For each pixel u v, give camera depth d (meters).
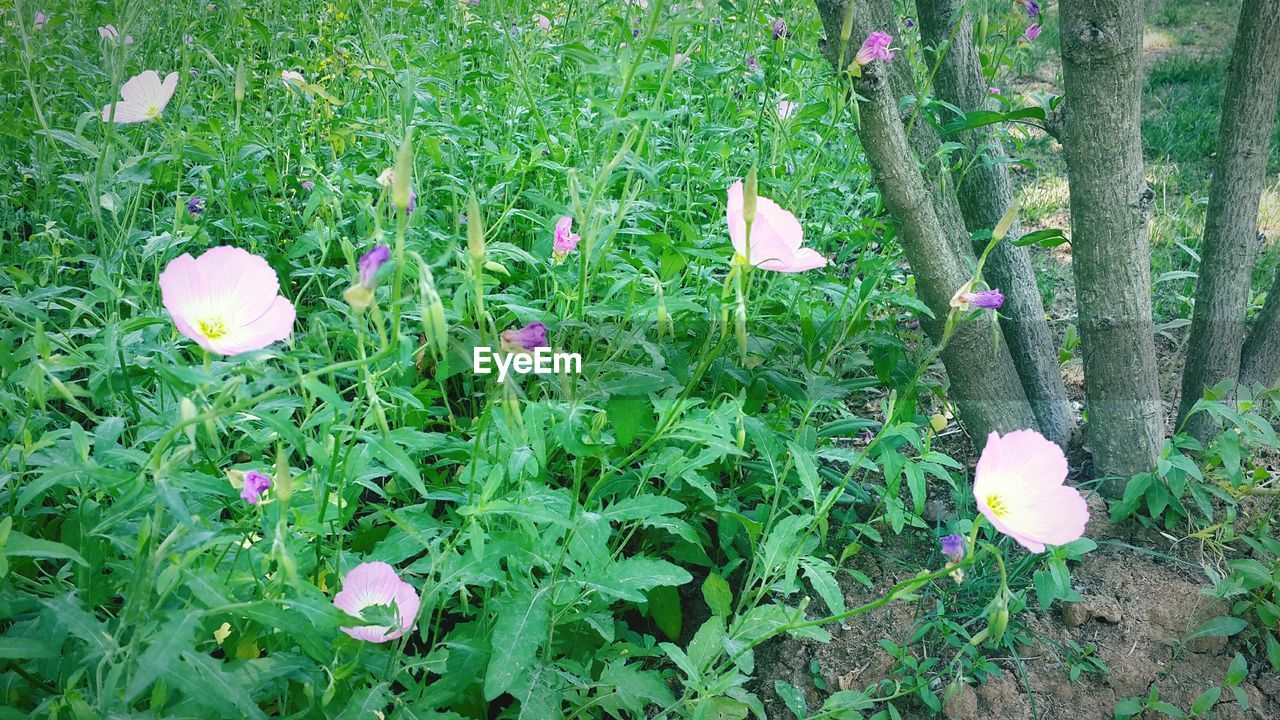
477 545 1.65
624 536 2.64
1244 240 2.72
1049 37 7.45
